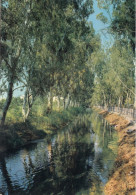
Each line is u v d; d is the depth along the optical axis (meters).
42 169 12.05
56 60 24.47
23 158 14.20
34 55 20.16
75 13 26.80
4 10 14.94
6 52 15.79
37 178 10.67
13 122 20.89
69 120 37.62
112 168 12.20
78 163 13.20
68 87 37.44
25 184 9.96
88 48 35.72
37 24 20.33
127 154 13.49
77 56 33.53
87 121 40.34
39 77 20.44
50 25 21.89
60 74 28.94
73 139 21.34
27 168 12.22
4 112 17.66
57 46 24.75
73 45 28.67
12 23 15.52
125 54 26.59
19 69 18.20
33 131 21.92
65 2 25.36
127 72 34.47
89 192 9.11
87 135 24.00
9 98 17.67
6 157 14.31
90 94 70.62
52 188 9.50
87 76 49.66
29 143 18.84
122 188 8.81
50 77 22.83
